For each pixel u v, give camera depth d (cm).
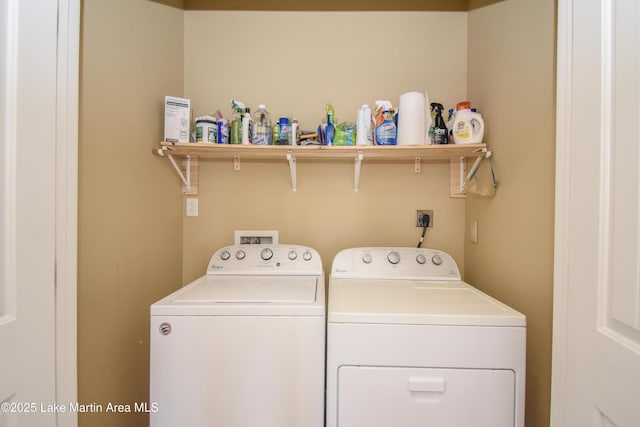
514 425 81
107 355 103
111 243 106
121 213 111
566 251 76
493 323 82
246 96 154
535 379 95
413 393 83
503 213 115
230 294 99
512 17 110
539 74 95
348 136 128
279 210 155
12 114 68
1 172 66
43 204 77
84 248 94
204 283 115
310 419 87
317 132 137
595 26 66
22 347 71
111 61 106
